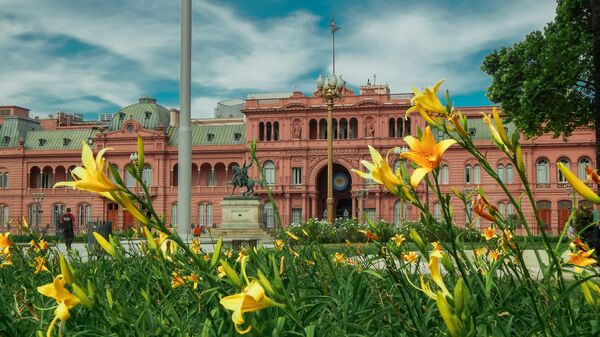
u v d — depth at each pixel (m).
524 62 29.27
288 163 71.75
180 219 19.33
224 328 2.70
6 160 79.94
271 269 3.69
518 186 66.19
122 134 75.81
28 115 97.00
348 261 5.03
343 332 2.47
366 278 3.79
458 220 64.88
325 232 22.33
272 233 30.33
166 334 2.67
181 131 19.67
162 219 1.92
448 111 1.83
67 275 2.05
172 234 1.95
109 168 1.76
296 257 5.08
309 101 71.75
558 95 28.56
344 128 71.94
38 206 75.06
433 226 1.92
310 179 71.19
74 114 100.94
